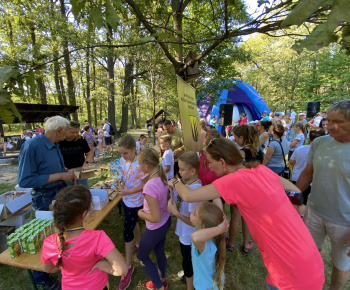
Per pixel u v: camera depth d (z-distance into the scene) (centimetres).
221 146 125
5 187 548
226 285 220
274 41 1616
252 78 2106
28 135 962
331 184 158
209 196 119
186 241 181
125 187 210
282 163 295
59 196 126
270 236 110
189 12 352
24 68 93
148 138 1330
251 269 240
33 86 94
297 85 1602
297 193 164
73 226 127
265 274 234
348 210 155
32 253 162
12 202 237
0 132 1076
